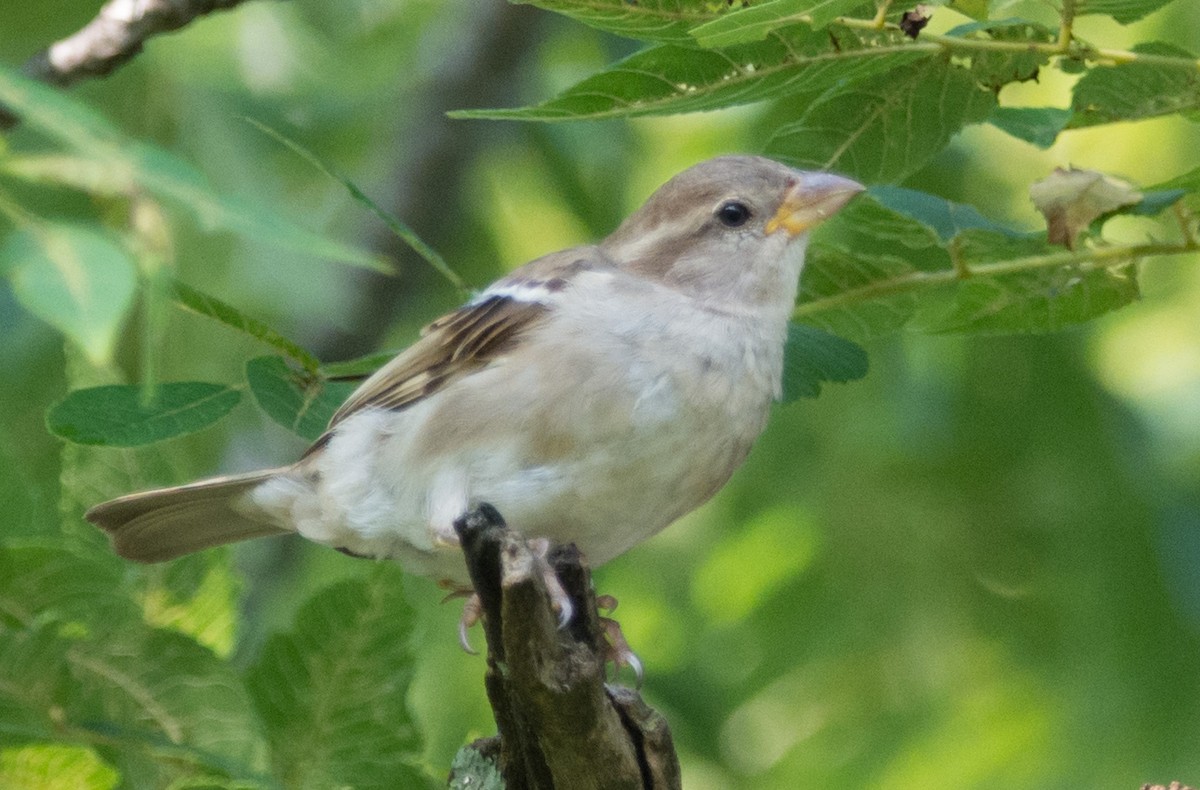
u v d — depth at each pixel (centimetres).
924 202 913
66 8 1152
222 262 1410
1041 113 885
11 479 877
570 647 679
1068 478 1443
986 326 971
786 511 1541
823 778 1549
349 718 880
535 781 721
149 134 1447
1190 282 1530
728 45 736
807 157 898
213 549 940
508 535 674
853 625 1535
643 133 1691
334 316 1441
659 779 713
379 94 1636
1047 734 1449
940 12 1295
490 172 1719
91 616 834
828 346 992
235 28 1550
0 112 913
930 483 1480
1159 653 1400
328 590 877
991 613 1493
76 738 834
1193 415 1476
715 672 1697
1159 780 1368
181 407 857
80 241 444
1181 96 834
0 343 1382
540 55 1712
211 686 857
